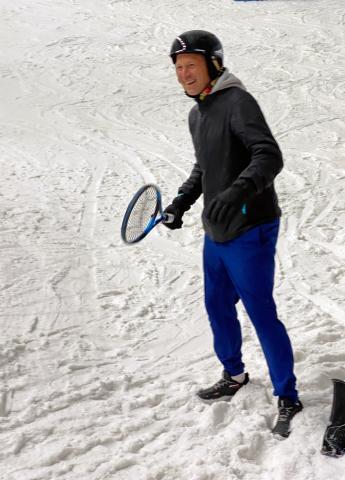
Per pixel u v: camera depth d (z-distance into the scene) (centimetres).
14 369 889
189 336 1009
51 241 1425
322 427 745
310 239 1454
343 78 3519
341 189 1855
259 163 647
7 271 1231
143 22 4988
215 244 747
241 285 741
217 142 708
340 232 1491
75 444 729
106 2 5584
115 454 718
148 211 816
